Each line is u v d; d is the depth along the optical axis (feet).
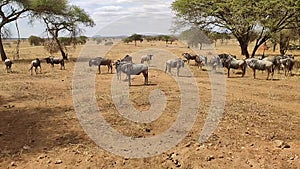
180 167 22.91
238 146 26.40
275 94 50.90
